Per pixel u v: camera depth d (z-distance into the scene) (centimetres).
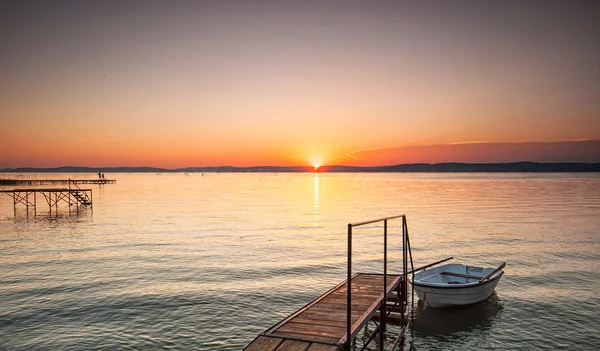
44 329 1553
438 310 1783
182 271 2467
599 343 1452
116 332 1527
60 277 2319
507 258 2844
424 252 3095
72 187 13875
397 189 13588
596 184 16688
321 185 18262
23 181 14275
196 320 1653
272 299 1927
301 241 3619
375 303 1162
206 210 6512
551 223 4688
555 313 1738
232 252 3091
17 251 3131
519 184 17075
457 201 8138
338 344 841
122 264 2662
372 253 3070
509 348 1430
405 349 1433
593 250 3102
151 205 7444
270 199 9094
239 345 1430
